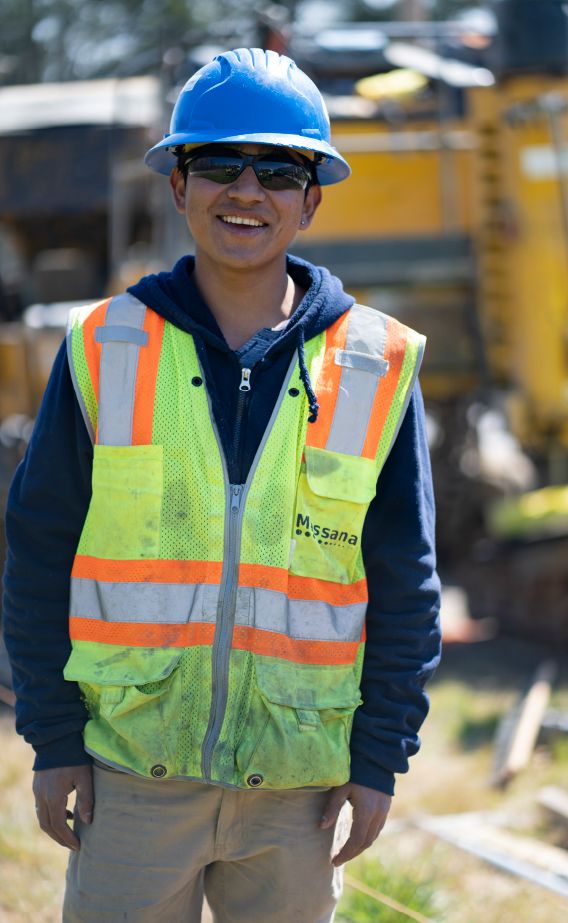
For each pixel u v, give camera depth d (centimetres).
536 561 739
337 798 234
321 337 238
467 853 429
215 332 235
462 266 870
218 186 235
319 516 230
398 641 233
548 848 434
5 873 407
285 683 225
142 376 230
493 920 379
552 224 860
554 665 684
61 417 231
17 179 1253
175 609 226
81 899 233
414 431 238
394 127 878
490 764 525
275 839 233
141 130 1168
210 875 247
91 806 232
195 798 230
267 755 223
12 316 1280
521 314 871
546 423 880
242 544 226
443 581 907
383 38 923
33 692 229
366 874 393
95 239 1283
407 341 240
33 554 230
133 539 226
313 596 229
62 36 2683
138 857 229
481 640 754
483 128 876
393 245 873
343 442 232
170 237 936
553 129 845
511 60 847
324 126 244
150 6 2608
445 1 2675
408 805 488
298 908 237
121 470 227
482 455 978
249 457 230
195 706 225
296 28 921
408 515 235
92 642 229
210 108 237
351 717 235
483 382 890
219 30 918
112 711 224
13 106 1301
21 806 467
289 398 232
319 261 872
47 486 230
